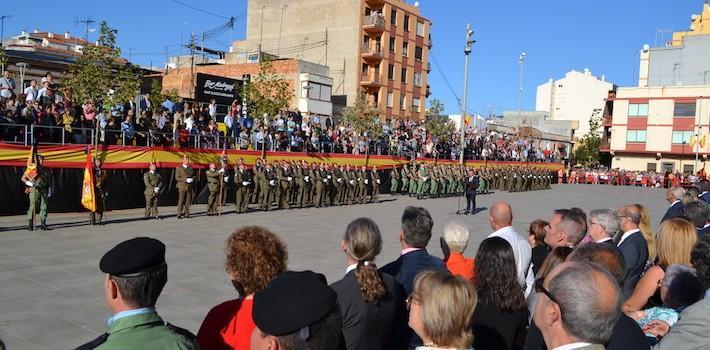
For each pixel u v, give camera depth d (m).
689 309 3.54
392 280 4.27
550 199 38.66
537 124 89.62
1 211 17.97
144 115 23.00
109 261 2.78
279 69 50.97
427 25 68.12
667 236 5.41
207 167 24.50
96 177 17.53
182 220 19.72
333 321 2.32
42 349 7.05
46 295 9.45
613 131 68.56
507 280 4.23
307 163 27.44
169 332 2.82
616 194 44.88
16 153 18.20
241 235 3.67
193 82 46.62
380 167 35.59
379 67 61.12
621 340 3.24
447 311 3.03
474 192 26.92
